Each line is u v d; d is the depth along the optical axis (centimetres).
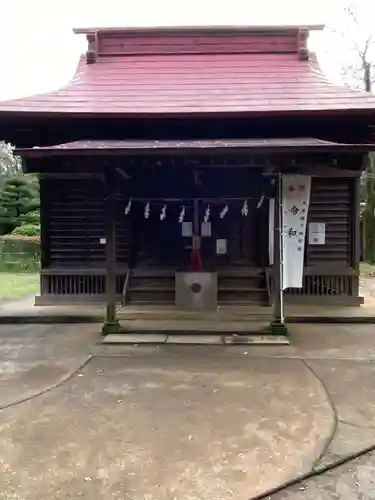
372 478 315
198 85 940
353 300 936
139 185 820
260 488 297
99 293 964
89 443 358
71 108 824
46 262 968
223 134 863
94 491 293
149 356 608
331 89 898
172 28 1073
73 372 543
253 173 796
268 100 846
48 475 312
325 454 342
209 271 859
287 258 711
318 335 724
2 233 2586
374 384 496
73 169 921
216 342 667
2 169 2952
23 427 388
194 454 341
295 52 1070
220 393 469
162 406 434
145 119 821
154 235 957
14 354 625
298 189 699
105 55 1083
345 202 936
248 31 1072
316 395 462
